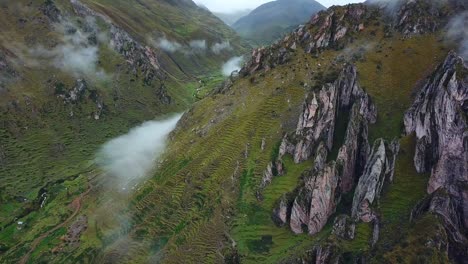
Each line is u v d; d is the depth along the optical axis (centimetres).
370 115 15962
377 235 11694
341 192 14300
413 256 9862
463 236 10469
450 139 12150
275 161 16712
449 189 11256
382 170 13000
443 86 12988
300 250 13112
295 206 14212
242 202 16062
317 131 16238
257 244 14300
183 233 15975
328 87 16375
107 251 16338
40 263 17025
